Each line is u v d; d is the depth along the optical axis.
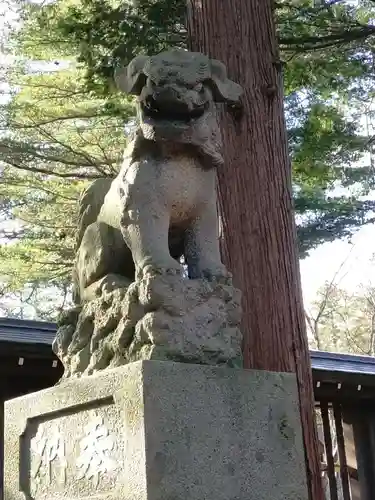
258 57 4.80
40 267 9.55
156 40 5.75
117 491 1.92
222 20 4.82
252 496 2.01
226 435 2.00
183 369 1.96
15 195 9.45
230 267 4.48
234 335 2.19
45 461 2.28
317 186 8.19
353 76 6.67
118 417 1.96
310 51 5.93
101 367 2.20
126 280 2.35
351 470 6.99
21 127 8.43
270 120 4.73
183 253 2.42
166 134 2.12
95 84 6.14
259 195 4.56
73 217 9.37
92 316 2.33
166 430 1.88
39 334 5.61
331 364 7.21
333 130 6.95
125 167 2.27
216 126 2.26
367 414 7.03
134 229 2.17
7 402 2.52
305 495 2.14
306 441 4.23
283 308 4.40
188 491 1.88
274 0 5.64
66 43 7.61
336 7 5.94
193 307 2.10
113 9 5.92
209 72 2.14
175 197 2.21
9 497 2.41
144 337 2.04
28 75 8.39
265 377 2.14
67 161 8.66
